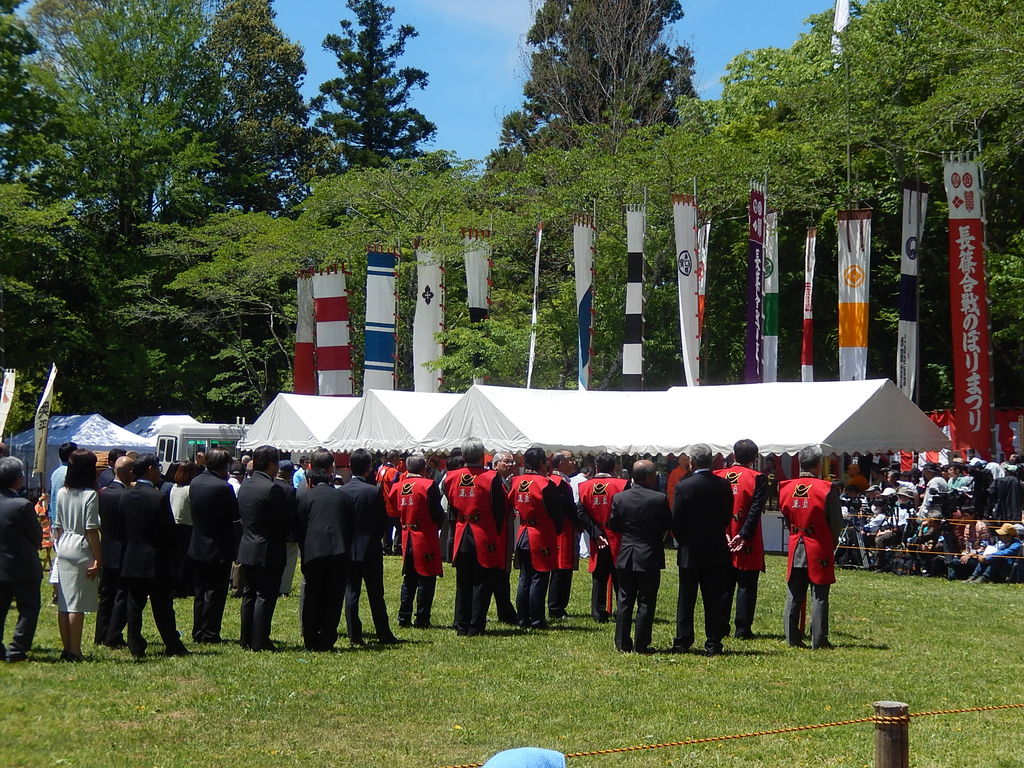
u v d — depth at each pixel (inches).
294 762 273.0
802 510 449.4
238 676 372.8
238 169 1982.0
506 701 343.3
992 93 1003.3
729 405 832.9
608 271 1317.7
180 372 1782.7
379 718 319.6
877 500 799.7
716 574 430.0
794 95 1290.6
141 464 410.3
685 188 1255.5
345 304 1226.0
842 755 283.9
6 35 1438.2
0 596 385.4
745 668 402.6
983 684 380.2
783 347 1393.9
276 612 545.6
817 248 1382.9
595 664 407.5
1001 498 744.3
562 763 182.9
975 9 1149.7
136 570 400.5
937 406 1350.9
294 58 2129.7
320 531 431.2
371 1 2223.2
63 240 1713.8
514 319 1466.5
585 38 2026.3
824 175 1302.9
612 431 851.4
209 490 446.9
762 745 294.7
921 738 304.3
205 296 1593.3
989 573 706.8
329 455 442.9
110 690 346.0
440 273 1215.6
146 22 1786.4
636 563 431.8
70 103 1663.4
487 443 855.1
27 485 1295.5
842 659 423.8
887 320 1341.0
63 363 1737.2
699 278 1069.8
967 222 909.8
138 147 1743.4
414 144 2236.7
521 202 1537.9
